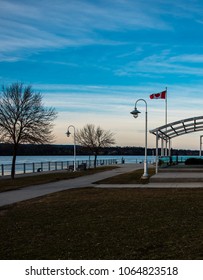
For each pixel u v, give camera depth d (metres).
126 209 14.64
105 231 10.88
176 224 11.58
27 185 26.41
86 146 68.50
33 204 16.91
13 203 17.56
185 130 36.81
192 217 12.67
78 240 9.89
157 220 12.28
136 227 11.30
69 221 12.59
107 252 8.68
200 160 37.69
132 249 8.86
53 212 14.52
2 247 9.37
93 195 19.48
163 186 23.31
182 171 30.88
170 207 14.84
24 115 34.50
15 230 11.39
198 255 8.20
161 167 32.94
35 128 34.94
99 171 42.75
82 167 45.97
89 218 13.02
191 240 9.52
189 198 17.20
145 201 16.61
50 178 32.38
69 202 17.03
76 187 24.38
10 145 38.25
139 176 31.20
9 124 34.31
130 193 19.86
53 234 10.71
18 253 8.79
